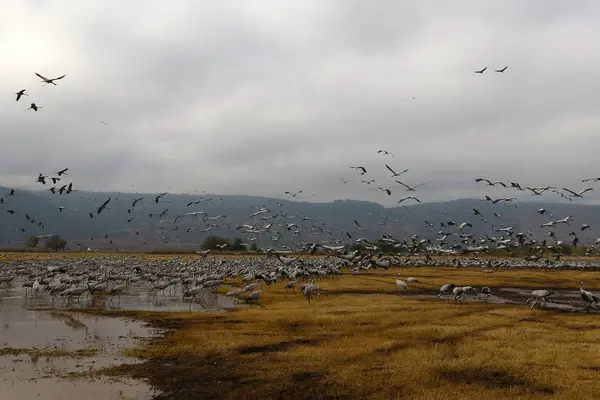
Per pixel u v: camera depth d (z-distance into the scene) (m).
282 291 56.19
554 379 21.09
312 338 29.30
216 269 75.94
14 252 145.50
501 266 100.19
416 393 19.55
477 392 19.53
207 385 21.09
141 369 23.36
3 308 42.38
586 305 46.56
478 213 65.50
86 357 25.53
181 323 34.97
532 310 41.09
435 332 30.41
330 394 19.80
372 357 24.69
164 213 68.56
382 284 64.50
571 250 145.75
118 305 45.34
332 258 104.19
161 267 80.12
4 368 23.48
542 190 46.47
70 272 67.88
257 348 27.11
